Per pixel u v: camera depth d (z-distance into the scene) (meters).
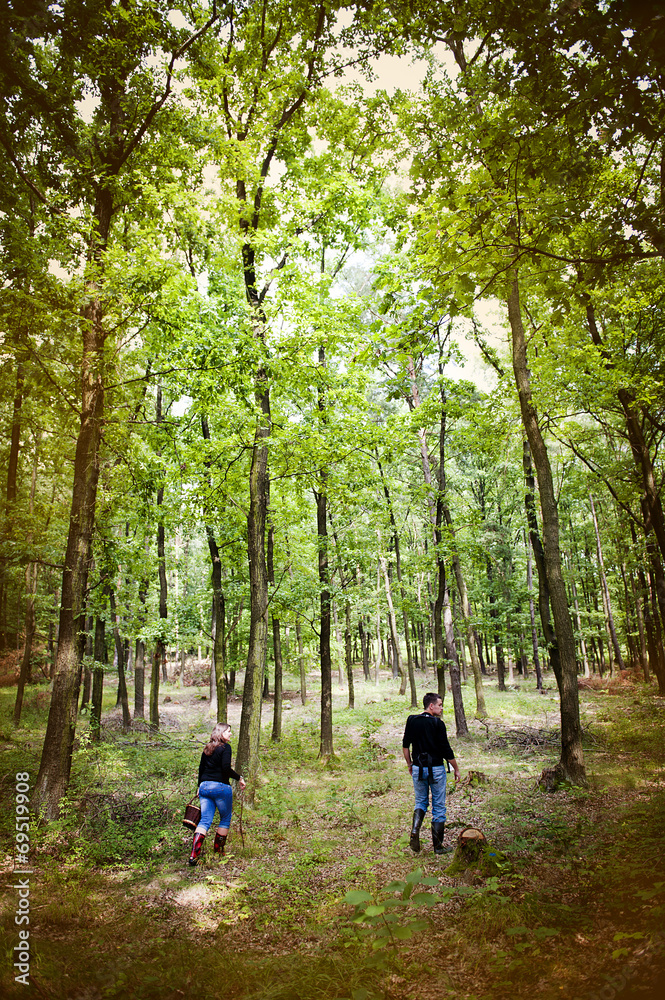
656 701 17.08
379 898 4.91
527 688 25.88
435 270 4.94
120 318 8.68
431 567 17.64
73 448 11.94
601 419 18.14
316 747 15.44
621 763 9.46
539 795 8.12
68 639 8.81
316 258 14.12
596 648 35.62
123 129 9.56
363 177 10.77
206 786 6.68
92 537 10.37
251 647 10.32
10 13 5.11
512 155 4.19
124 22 8.30
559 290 4.96
